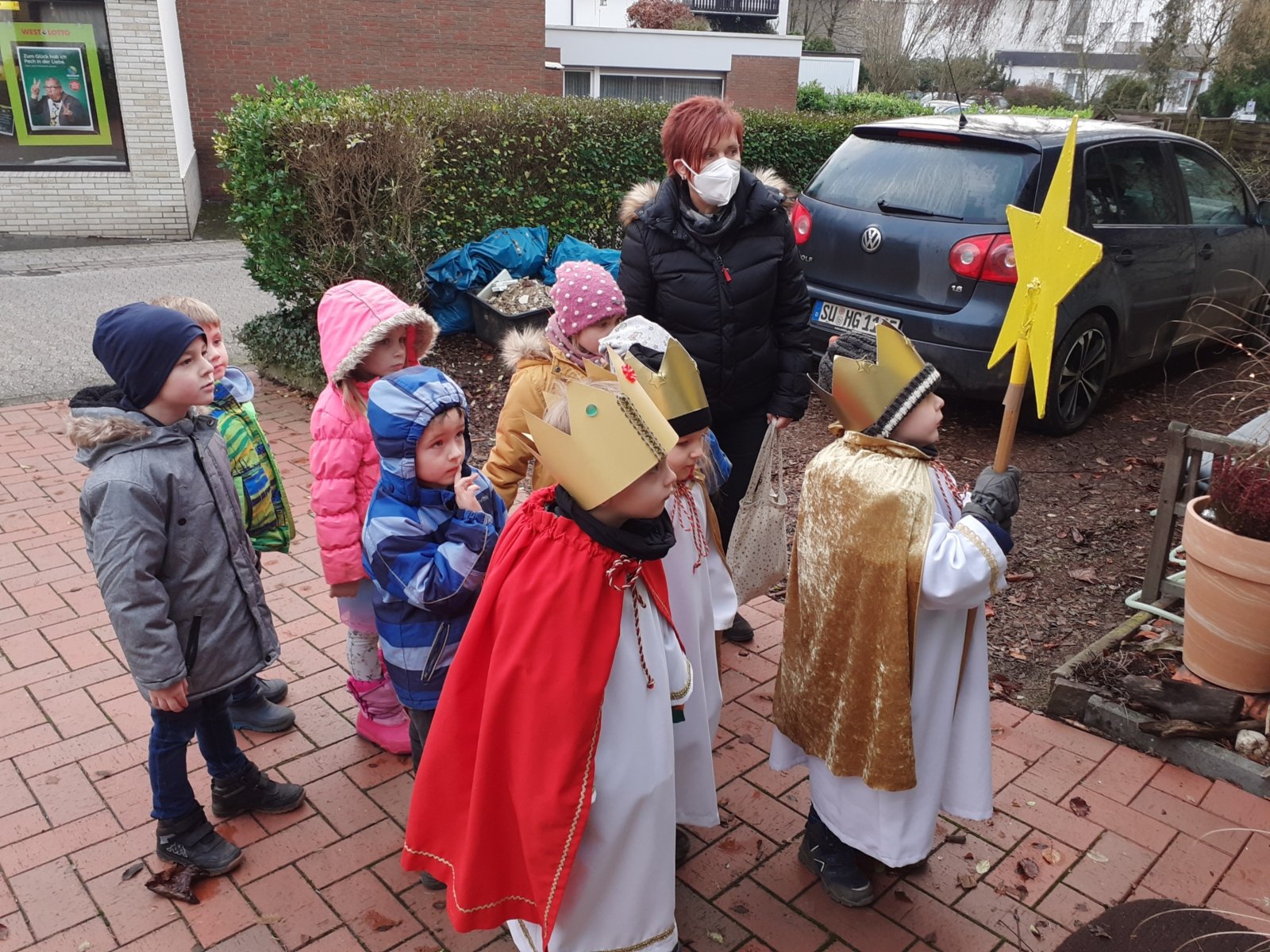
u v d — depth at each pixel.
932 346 5.78
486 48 17.12
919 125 6.18
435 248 8.14
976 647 2.44
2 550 4.72
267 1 15.68
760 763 3.31
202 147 15.90
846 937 2.59
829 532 2.40
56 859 2.81
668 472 1.99
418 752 2.94
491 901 2.11
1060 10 23.88
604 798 2.06
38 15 12.28
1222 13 19.31
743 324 3.45
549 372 2.94
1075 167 5.80
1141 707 3.37
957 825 2.98
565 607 1.98
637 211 3.56
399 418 2.38
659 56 23.64
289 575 4.54
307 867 2.81
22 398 6.95
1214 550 3.25
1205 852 2.88
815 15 39.25
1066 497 5.34
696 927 2.62
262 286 7.31
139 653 2.44
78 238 13.18
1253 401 4.71
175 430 2.53
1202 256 6.69
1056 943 2.57
